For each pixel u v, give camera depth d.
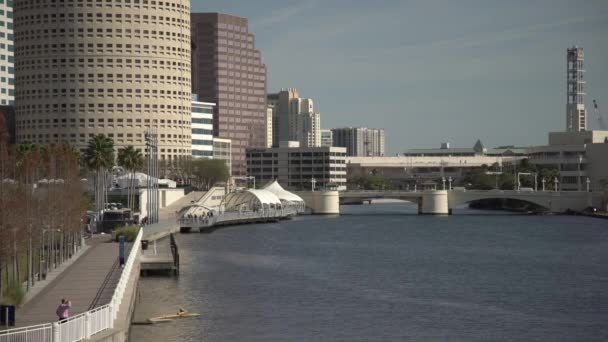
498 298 148.00
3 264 137.50
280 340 114.38
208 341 112.88
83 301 109.62
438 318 129.88
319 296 148.38
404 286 161.50
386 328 122.62
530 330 122.12
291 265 192.12
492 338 117.06
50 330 79.56
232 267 185.75
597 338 117.56
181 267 184.00
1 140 136.75
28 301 110.00
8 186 129.50
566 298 148.00
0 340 78.56
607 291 155.62
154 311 132.00
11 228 115.75
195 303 139.50
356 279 170.38
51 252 146.62
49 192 153.12
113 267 145.88
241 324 123.56
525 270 186.38
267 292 151.88
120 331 88.50
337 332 119.69
